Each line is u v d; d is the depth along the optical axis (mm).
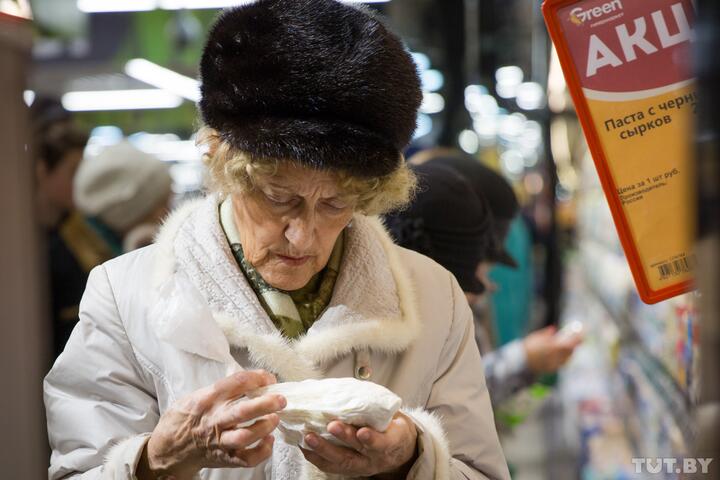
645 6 1521
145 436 1479
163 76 6121
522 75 5754
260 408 1311
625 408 2988
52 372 1626
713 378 726
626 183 1549
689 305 1857
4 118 1231
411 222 2359
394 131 1481
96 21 5742
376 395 1384
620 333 3172
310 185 1462
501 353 3307
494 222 2812
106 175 3711
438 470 1475
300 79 1420
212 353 1512
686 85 1507
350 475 1454
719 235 724
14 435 1216
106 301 1624
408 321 1636
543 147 5512
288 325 1612
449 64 5660
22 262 1242
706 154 737
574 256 5277
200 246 1624
